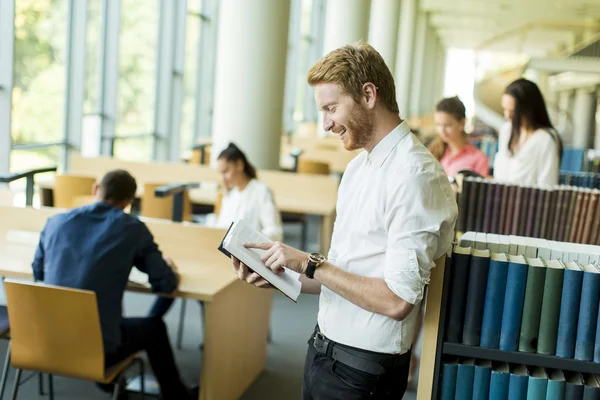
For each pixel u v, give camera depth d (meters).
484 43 30.88
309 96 15.89
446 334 1.79
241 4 6.85
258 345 3.66
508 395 1.75
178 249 3.46
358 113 1.62
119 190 2.86
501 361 1.85
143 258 2.86
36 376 3.57
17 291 2.60
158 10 9.14
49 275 2.74
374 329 1.68
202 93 10.62
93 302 2.56
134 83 8.73
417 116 24.11
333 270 1.65
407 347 1.72
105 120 8.00
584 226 2.73
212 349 3.03
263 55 6.90
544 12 21.62
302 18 15.39
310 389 1.81
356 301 1.62
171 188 3.55
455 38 31.67
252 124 6.95
